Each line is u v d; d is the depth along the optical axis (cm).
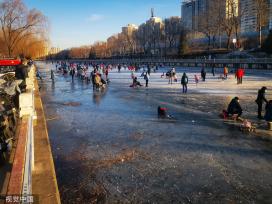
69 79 4666
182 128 1444
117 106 2097
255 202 748
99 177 902
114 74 5462
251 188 819
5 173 690
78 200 772
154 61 8369
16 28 5753
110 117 1730
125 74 5388
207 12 8131
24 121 804
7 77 2156
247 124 1349
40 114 1356
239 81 3166
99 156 1082
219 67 5788
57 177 907
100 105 2161
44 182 637
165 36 10881
